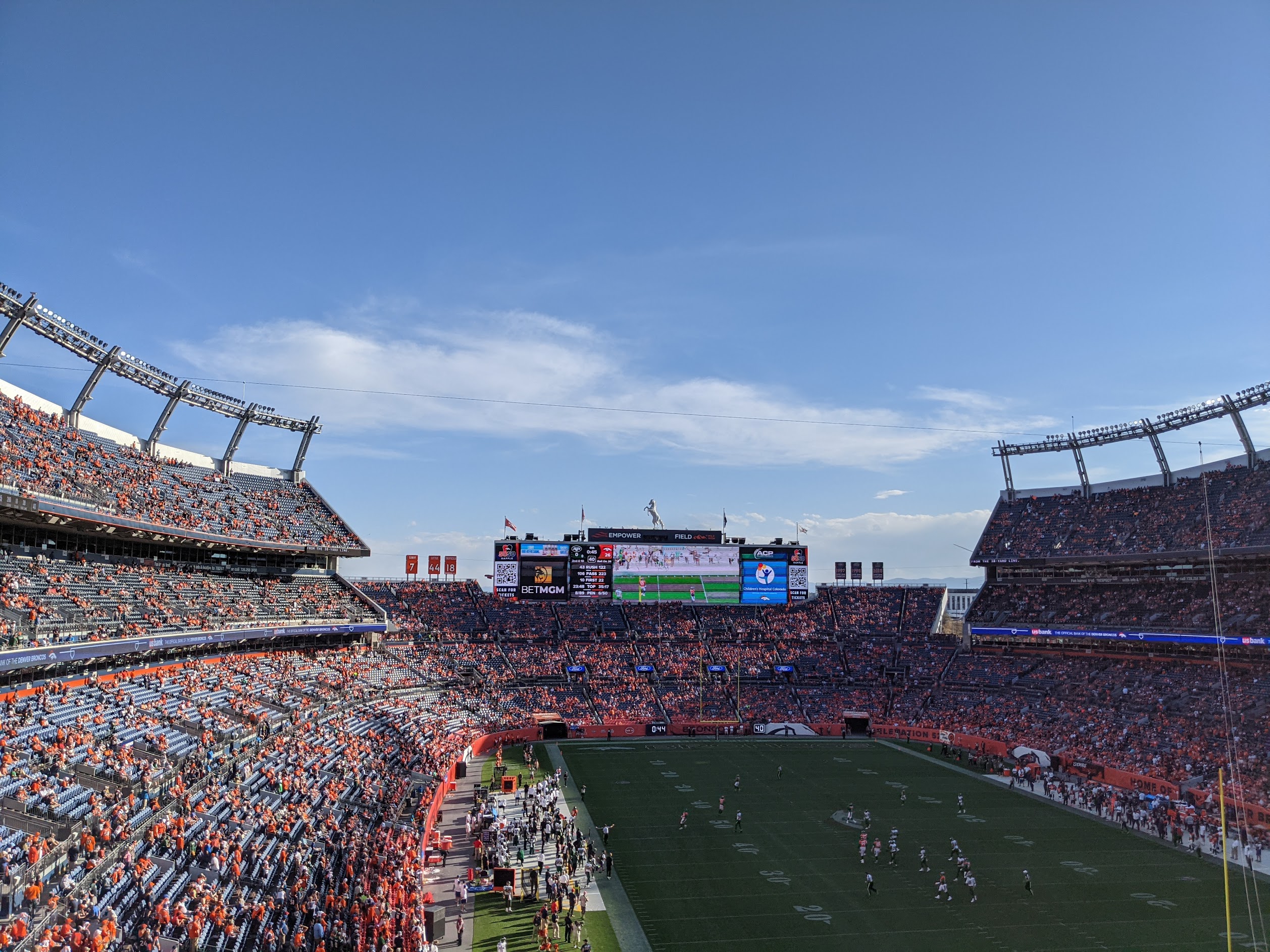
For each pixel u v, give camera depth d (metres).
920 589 118.44
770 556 106.38
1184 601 85.00
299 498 94.56
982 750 80.94
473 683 93.75
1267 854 50.12
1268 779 57.75
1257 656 74.19
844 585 122.12
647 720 92.94
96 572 63.16
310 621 80.75
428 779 60.03
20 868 28.66
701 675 102.25
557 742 86.50
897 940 37.41
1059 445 105.31
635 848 50.75
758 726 93.25
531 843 50.75
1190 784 60.59
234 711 57.50
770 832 54.34
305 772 51.50
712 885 44.28
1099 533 95.69
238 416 89.19
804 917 40.03
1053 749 75.06
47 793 34.94
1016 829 55.75
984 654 101.81
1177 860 49.25
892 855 48.56
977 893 43.44
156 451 80.38
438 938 36.47
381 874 39.53
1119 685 83.25
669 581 104.31
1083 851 51.12
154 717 50.31
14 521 55.84
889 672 103.62
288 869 38.16
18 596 50.94
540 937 36.00
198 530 71.25
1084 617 92.62
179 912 29.64
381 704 77.31
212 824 39.81
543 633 106.06
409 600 106.75
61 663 47.12
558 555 102.56
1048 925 39.16
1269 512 78.12
